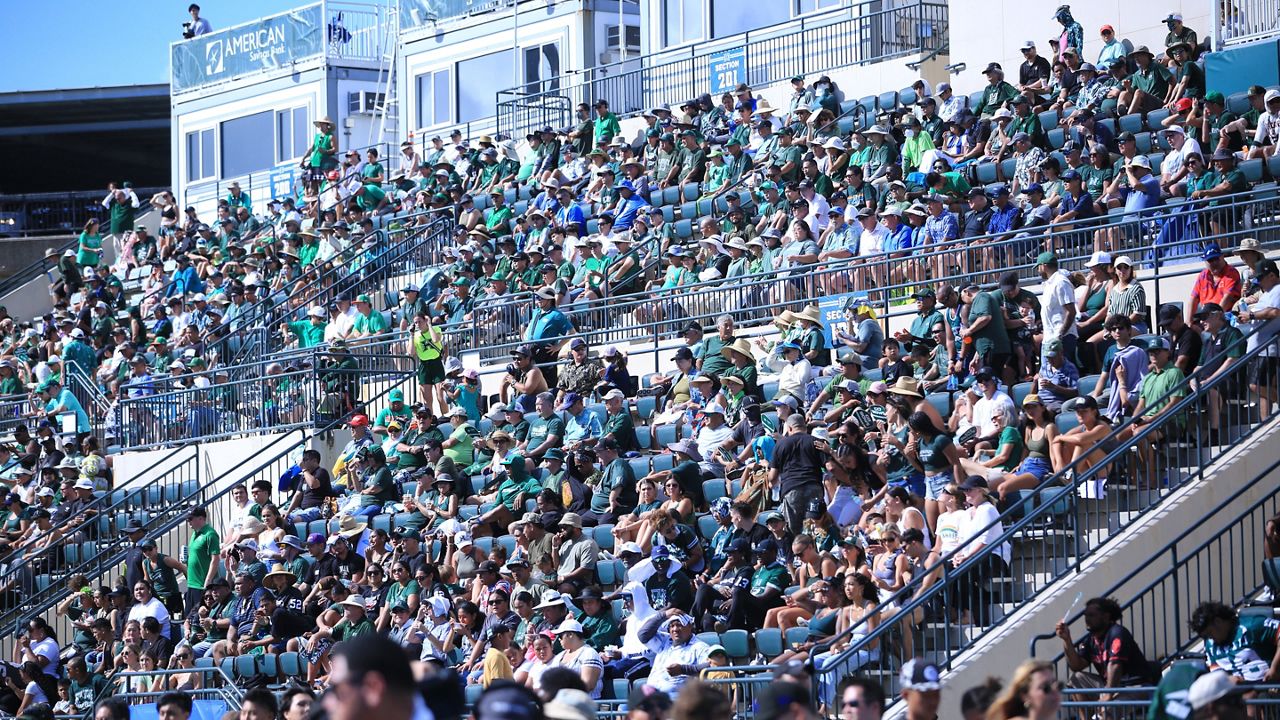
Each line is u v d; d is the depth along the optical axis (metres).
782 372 18.16
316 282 28.64
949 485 14.16
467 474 19.64
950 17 27.83
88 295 31.31
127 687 18.28
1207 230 18.36
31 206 43.94
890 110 26.59
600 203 26.47
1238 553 14.26
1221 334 15.19
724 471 17.22
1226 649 11.89
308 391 22.48
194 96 42.12
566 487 17.81
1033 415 14.88
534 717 5.89
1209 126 21.16
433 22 37.91
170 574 20.69
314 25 39.72
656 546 15.16
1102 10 26.05
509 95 36.22
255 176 40.25
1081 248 19.12
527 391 20.47
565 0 35.25
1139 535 13.98
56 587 22.25
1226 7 22.77
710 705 6.86
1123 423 14.77
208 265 31.81
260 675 17.31
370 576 17.44
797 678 8.51
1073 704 11.20
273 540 19.38
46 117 46.94
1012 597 13.81
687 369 19.05
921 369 17.39
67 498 23.45
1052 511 14.12
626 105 33.59
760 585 14.77
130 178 50.66
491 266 24.91
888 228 20.89
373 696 4.77
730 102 27.56
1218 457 14.53
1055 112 23.48
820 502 15.03
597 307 22.75
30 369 29.52
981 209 20.42
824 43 30.06
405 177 32.31
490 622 15.62
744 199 24.92
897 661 13.41
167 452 24.03
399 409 21.67
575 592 15.41
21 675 19.28
